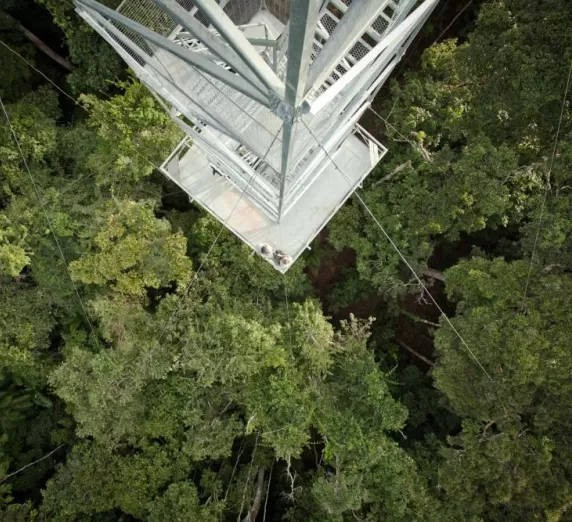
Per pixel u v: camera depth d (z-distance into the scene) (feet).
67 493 60.95
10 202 62.54
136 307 60.23
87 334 66.18
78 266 58.59
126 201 58.75
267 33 37.35
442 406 67.15
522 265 53.01
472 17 70.95
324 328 58.90
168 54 34.12
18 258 56.59
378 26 35.63
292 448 54.95
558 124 54.39
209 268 63.93
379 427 56.59
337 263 76.18
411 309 75.66
